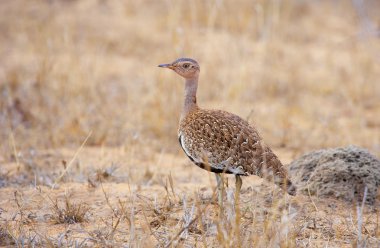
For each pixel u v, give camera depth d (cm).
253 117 2377
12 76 2695
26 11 3644
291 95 2797
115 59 3148
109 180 1673
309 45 3591
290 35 3650
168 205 1418
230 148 1318
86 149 2044
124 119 2319
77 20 3544
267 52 3181
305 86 2939
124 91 2703
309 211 1400
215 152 1328
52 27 3300
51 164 1822
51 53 2856
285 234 1196
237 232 1133
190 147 1368
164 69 2706
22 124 2233
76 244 1203
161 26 3522
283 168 1329
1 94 2489
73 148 2050
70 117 2269
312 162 1538
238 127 1345
